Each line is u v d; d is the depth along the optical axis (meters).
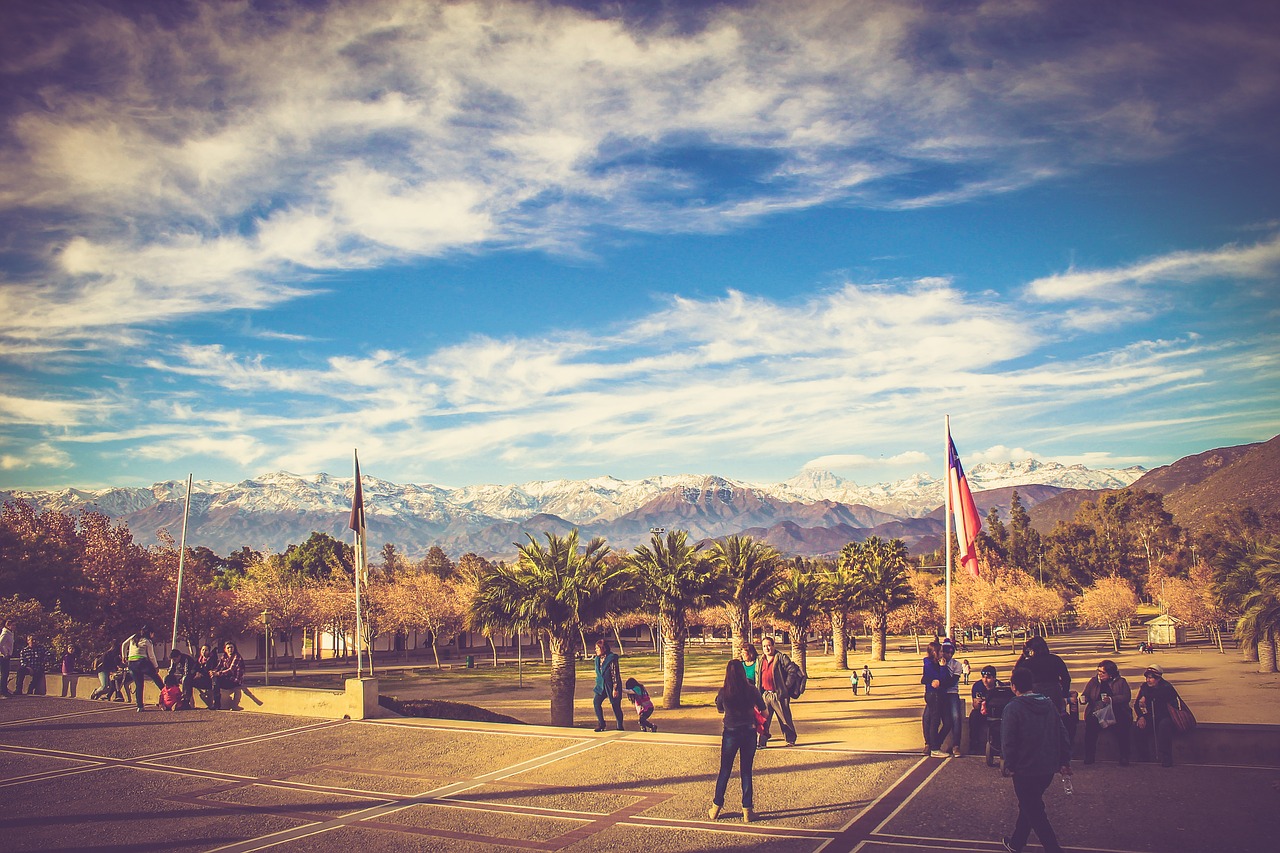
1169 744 11.76
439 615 80.06
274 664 81.25
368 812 10.99
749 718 10.07
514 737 15.22
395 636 97.12
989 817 9.56
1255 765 11.61
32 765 14.20
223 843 9.80
